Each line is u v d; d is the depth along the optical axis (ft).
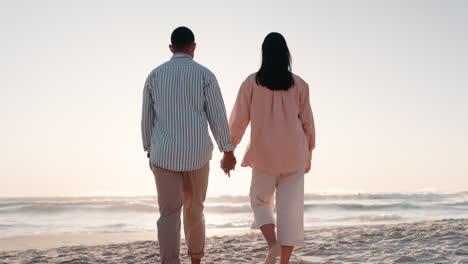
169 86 9.78
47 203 74.28
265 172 10.52
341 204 83.66
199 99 9.83
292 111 10.41
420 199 104.27
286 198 10.52
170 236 9.83
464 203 88.79
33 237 38.29
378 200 102.83
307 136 10.94
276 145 10.34
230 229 44.65
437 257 12.37
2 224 56.49
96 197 93.71
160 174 9.80
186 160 9.65
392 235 19.12
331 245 16.65
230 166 10.35
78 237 38.32
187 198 10.46
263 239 23.48
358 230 25.93
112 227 53.93
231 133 10.76
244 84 10.57
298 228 10.45
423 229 20.66
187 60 10.02
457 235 16.66
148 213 71.92
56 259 18.48
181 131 9.67
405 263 12.04
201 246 10.76
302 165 10.54
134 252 19.99
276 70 10.32
